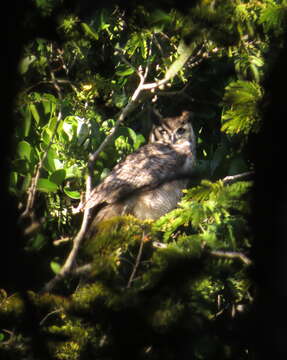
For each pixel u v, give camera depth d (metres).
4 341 5.82
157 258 5.30
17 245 5.25
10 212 5.04
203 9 6.29
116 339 4.93
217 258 5.40
